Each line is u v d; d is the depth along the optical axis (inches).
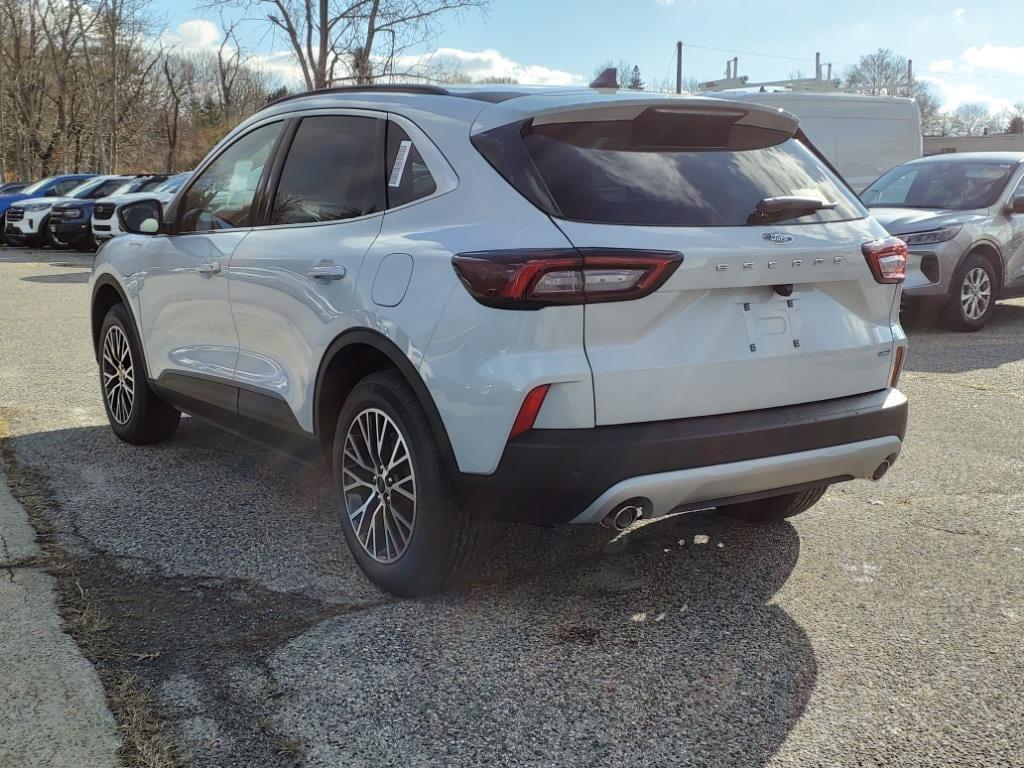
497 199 116.8
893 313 134.5
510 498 111.9
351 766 92.7
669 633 121.0
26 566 138.0
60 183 920.9
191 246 173.6
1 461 192.4
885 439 128.1
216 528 156.5
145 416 199.6
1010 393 257.4
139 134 2218.3
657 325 111.3
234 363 161.6
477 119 125.9
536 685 108.1
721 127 129.2
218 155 178.4
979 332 365.4
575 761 94.1
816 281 122.4
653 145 122.8
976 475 187.2
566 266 106.9
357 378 139.5
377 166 137.1
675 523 161.5
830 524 161.0
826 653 116.2
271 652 114.7
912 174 408.2
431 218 123.7
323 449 143.8
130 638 117.6
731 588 135.0
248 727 98.7
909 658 115.0
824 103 560.1
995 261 365.4
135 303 192.7
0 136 2094.0
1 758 91.4
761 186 124.8
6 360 299.4
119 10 1748.3
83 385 263.9
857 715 102.5
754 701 105.3
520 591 133.3
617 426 110.0
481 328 110.8
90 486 177.5
